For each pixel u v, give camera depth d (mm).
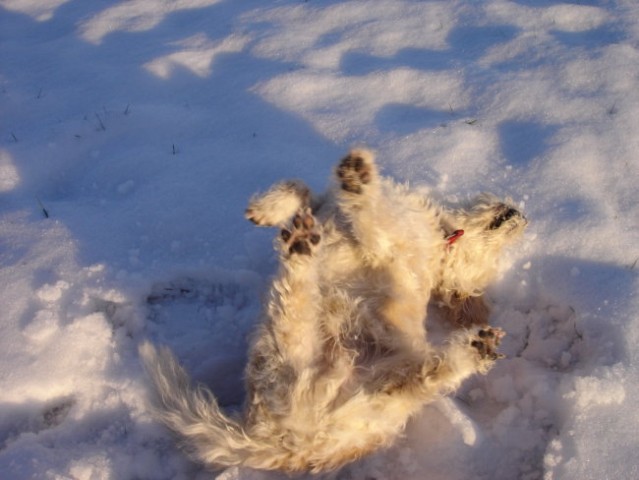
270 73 1681
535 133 1471
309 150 1472
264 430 1013
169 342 1186
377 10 1897
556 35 1739
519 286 1264
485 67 1655
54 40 1903
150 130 1548
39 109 1628
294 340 1018
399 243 1108
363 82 1636
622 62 1606
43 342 1126
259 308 1218
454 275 1234
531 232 1294
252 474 1042
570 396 1058
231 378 1175
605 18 1782
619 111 1492
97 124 1566
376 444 1064
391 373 1056
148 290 1228
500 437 1082
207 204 1357
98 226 1310
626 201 1328
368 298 1107
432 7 1887
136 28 1930
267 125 1542
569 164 1391
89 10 2043
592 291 1195
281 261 1017
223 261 1267
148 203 1360
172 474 1049
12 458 1015
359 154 1039
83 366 1118
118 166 1458
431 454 1076
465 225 1223
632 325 1120
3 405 1069
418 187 1308
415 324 1124
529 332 1236
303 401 1005
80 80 1721
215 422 1035
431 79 1632
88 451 1041
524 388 1142
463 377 1040
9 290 1185
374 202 1070
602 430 1007
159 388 1068
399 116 1556
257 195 1125
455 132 1479
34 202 1376
